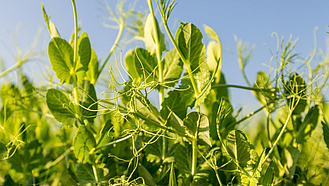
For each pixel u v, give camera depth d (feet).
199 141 1.45
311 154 1.58
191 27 1.48
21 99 2.00
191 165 1.48
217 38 1.48
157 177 1.54
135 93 1.43
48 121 2.00
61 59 1.53
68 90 1.69
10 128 1.82
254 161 1.38
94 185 1.49
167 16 1.45
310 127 1.59
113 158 1.58
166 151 1.57
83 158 1.49
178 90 1.47
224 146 1.39
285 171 1.53
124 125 1.75
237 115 1.74
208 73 1.49
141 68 1.57
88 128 1.53
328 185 1.54
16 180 1.71
